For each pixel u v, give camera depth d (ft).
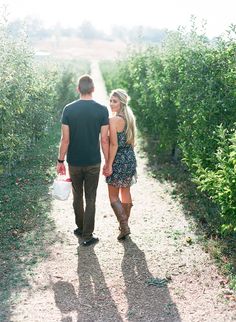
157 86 33.50
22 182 30.14
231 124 22.48
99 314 15.24
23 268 18.30
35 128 37.81
